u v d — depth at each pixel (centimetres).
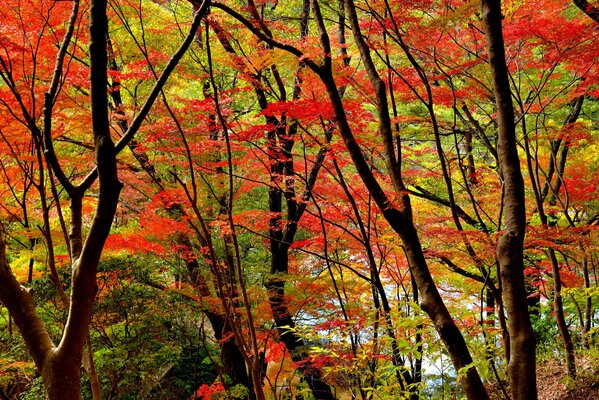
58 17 511
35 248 781
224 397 792
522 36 563
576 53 565
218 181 709
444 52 679
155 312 891
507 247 289
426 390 594
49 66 546
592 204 840
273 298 726
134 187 768
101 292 886
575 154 959
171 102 817
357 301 721
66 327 229
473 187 827
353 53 700
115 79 755
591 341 756
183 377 1149
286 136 587
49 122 243
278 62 483
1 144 536
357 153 328
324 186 680
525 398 277
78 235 248
